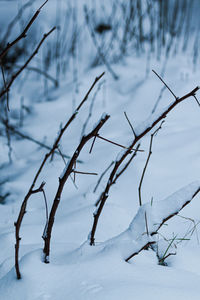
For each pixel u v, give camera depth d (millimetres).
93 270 1039
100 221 1635
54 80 3557
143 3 4453
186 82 2998
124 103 3053
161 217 1168
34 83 3699
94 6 4324
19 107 3281
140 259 1155
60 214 1800
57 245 1315
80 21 4281
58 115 3064
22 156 2576
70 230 1590
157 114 1110
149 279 1021
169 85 3049
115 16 4395
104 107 3078
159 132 2416
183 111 2705
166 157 2102
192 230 1570
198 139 2236
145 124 1121
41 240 1542
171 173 1982
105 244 1146
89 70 3684
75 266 1057
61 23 4238
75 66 3885
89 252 1139
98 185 1979
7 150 2605
